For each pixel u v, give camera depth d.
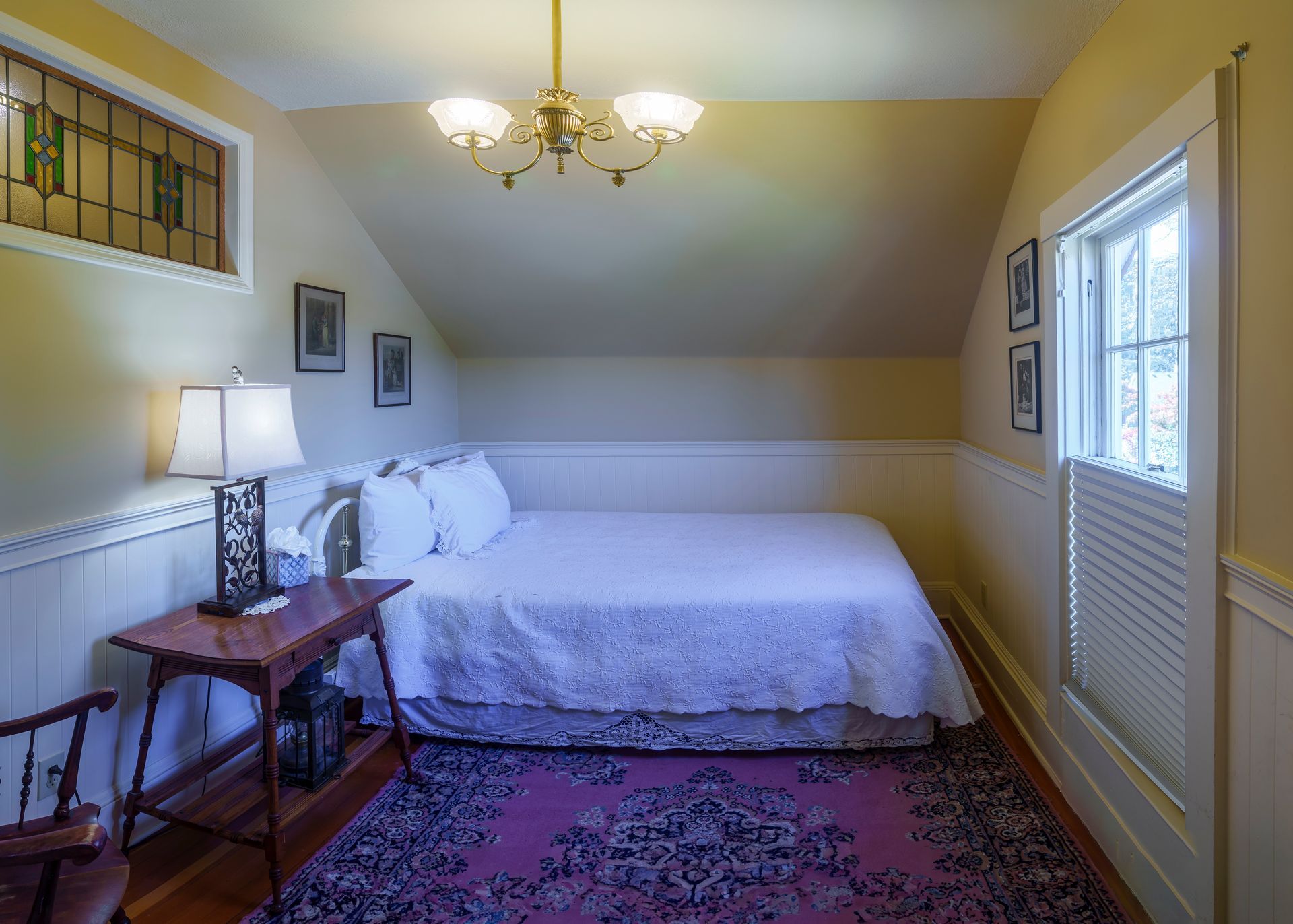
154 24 2.07
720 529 3.36
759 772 2.42
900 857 1.96
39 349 1.84
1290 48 1.20
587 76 2.40
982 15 1.99
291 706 2.05
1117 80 1.92
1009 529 2.88
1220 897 1.41
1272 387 1.26
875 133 2.72
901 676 2.42
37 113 1.91
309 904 1.82
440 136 2.77
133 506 2.09
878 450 3.95
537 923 1.74
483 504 3.20
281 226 2.69
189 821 1.89
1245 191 1.33
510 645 2.53
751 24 2.05
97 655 1.99
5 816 1.78
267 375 2.63
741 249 3.29
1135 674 1.83
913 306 3.56
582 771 2.44
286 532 2.41
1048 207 2.40
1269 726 1.27
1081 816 2.08
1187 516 1.51
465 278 3.54
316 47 2.20
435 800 2.27
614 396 4.09
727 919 1.74
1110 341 2.12
